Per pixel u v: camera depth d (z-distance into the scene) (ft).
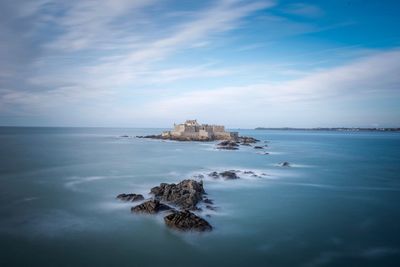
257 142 513.04
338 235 87.86
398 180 171.01
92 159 245.45
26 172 180.75
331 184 159.02
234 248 77.92
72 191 132.77
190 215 91.15
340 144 488.85
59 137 620.49
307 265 70.33
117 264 68.54
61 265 67.72
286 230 90.94
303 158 274.98
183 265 68.74
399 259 73.82
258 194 133.28
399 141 591.78
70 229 87.66
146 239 81.46
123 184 148.15
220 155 287.89
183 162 234.99
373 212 110.01
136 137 619.67
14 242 79.20
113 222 92.99
